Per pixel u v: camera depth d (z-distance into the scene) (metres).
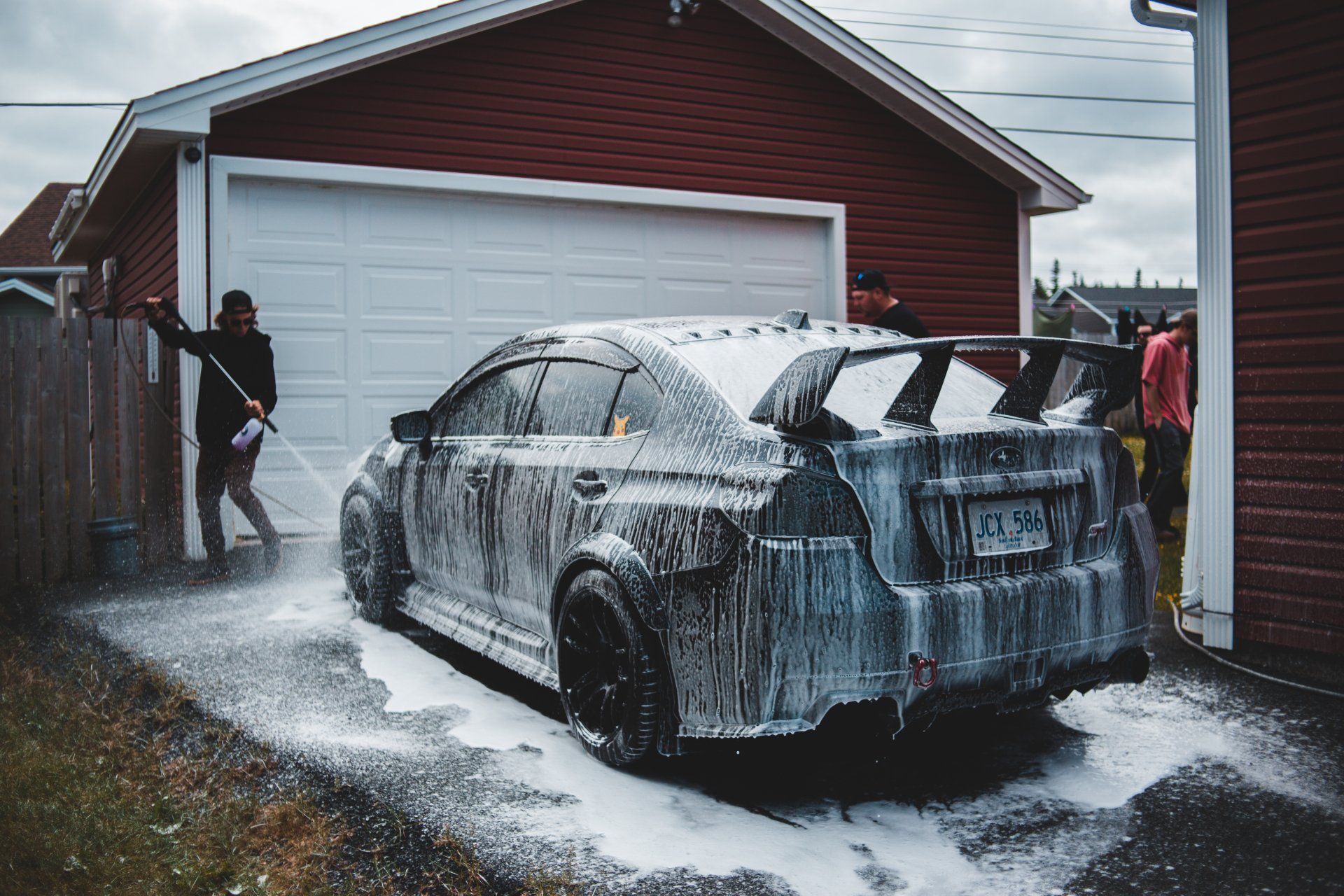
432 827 3.00
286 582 6.66
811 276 10.63
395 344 8.70
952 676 2.93
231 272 8.13
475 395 4.75
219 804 3.11
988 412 3.48
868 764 3.51
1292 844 2.87
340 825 3.02
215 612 5.78
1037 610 3.06
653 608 3.13
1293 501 4.71
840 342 3.80
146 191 9.44
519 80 9.14
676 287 9.95
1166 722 3.93
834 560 2.83
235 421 6.72
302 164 8.30
